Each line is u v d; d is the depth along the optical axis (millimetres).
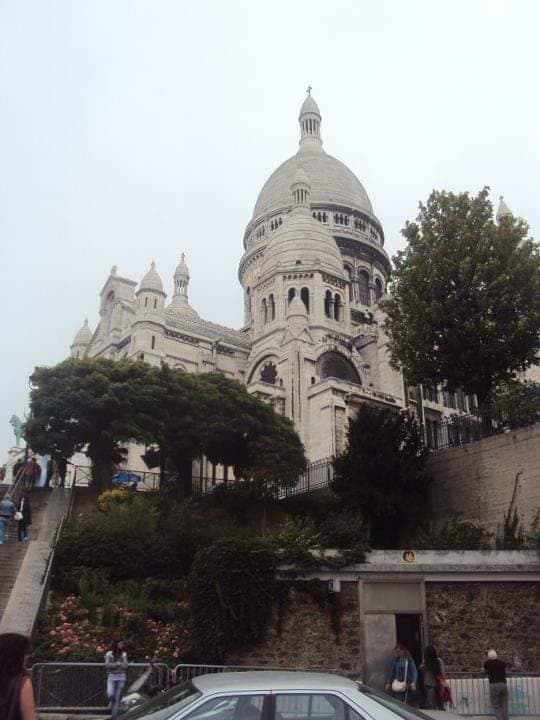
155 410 39031
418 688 16797
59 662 17703
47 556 24984
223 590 20203
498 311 33625
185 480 41531
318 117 115062
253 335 77438
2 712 6883
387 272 99750
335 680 8125
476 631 20484
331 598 20672
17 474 41156
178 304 93062
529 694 18844
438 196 37469
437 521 31297
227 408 41531
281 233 80125
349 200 100938
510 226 35594
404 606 20625
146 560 25516
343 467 30938
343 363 70188
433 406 70250
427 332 34625
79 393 37438
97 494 35938
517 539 24906
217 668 18359
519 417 31078
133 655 19750
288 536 21844
